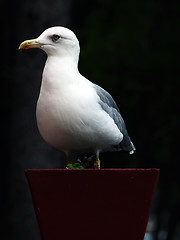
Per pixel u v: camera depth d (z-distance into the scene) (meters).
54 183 5.52
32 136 12.45
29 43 6.48
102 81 14.17
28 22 12.49
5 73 14.61
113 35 14.92
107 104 6.78
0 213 16.14
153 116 15.09
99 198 5.50
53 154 12.52
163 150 16.47
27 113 12.47
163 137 15.73
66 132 6.35
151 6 15.29
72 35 6.50
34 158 12.44
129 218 5.55
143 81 14.42
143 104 14.91
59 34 6.45
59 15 12.60
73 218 5.53
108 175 5.48
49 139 6.56
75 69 6.49
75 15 15.61
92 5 15.62
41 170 5.52
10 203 12.70
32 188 5.57
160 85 14.49
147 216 5.63
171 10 15.39
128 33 15.01
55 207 5.54
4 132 15.59
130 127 15.39
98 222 5.53
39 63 12.51
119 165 15.95
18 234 12.63
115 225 5.54
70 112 6.24
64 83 6.32
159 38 15.15
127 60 14.25
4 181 16.36
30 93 12.47
